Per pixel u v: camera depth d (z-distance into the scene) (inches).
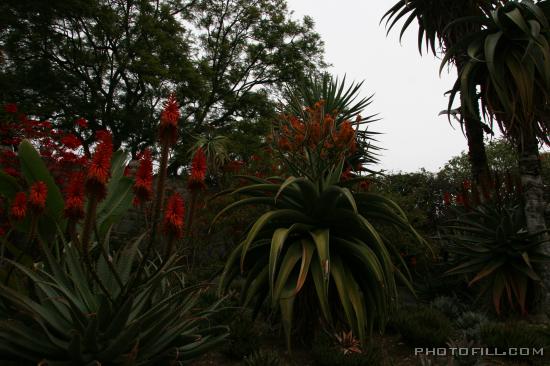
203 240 335.6
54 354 105.6
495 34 250.7
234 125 711.7
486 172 287.1
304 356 170.4
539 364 161.9
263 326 211.2
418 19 361.4
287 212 175.3
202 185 112.2
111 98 657.0
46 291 108.5
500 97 241.4
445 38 340.2
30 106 602.2
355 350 162.6
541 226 248.2
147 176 101.5
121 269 130.3
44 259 116.9
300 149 203.9
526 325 211.9
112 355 104.3
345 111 400.5
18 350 102.1
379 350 170.7
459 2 327.3
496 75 239.5
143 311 114.8
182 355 119.3
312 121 199.0
